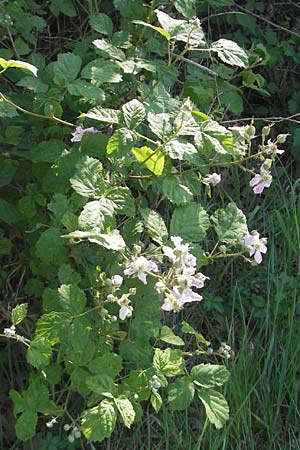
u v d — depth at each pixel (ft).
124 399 2.62
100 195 2.68
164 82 3.42
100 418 2.55
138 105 2.76
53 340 2.73
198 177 3.05
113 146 2.71
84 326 2.78
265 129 2.88
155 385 2.80
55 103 2.98
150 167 2.78
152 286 2.88
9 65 2.55
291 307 3.82
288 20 4.50
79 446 3.41
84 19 3.86
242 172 4.11
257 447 3.68
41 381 2.97
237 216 3.01
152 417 3.50
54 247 2.90
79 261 2.96
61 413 2.96
